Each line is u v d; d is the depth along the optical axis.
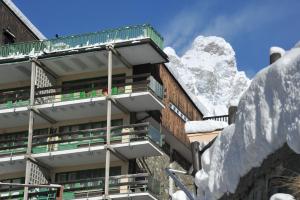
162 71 49.62
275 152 13.62
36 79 47.19
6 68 48.06
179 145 52.19
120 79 46.34
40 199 45.22
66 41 47.47
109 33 46.59
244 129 14.46
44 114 47.12
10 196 45.50
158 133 46.34
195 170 20.02
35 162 45.84
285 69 12.92
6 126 48.69
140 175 43.81
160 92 47.97
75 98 47.03
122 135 45.38
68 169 46.53
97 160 45.81
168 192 49.59
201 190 17.11
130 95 45.12
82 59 46.97
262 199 14.16
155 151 45.03
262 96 13.77
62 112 46.88
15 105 47.50
